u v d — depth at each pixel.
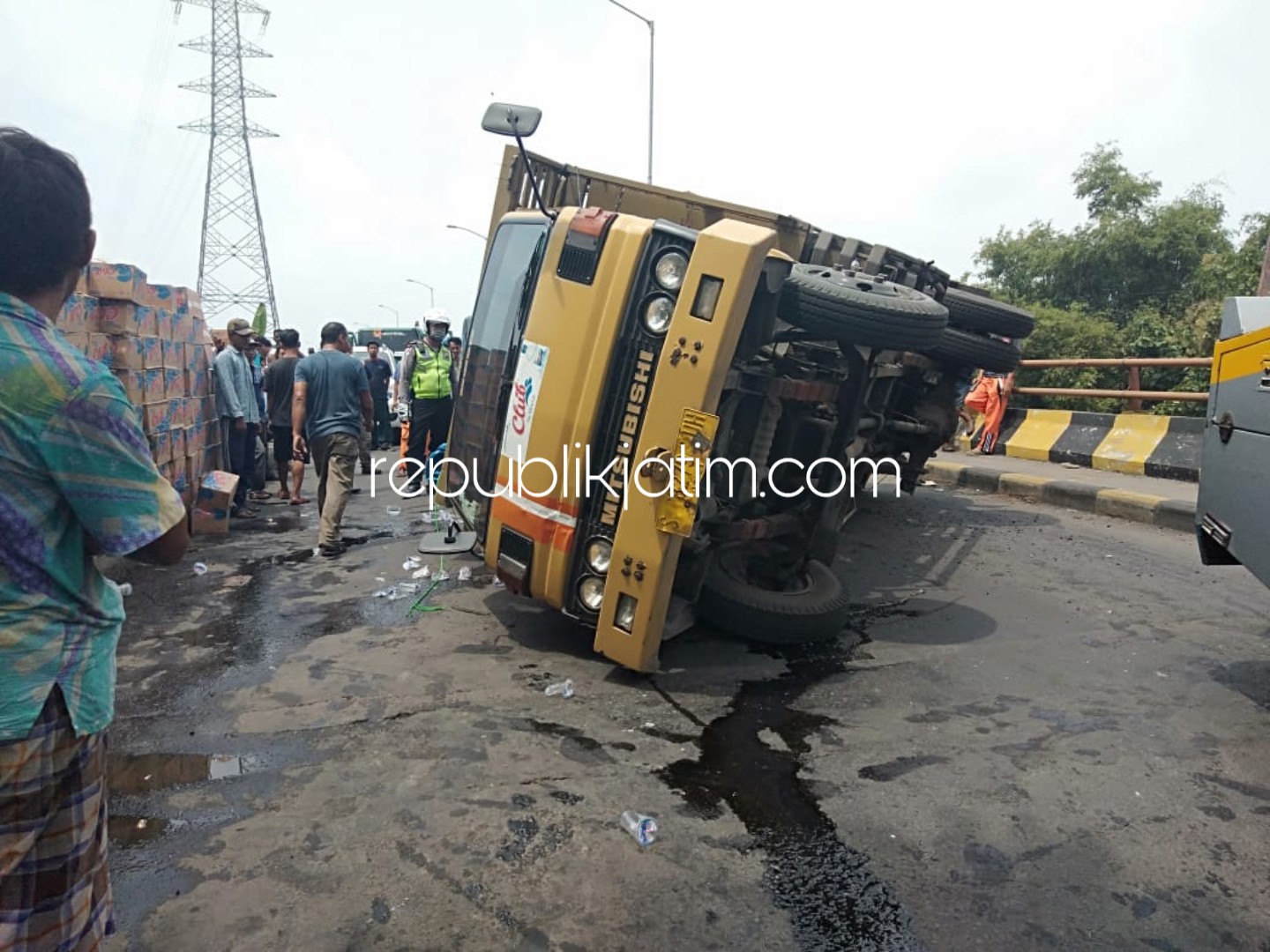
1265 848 2.92
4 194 1.59
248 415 9.38
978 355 6.97
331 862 2.78
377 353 15.27
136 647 4.81
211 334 10.24
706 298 3.84
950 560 6.77
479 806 3.13
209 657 4.65
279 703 4.02
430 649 4.74
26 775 1.59
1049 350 19.94
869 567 6.55
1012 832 3.01
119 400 1.68
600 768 3.43
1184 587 6.04
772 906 2.61
